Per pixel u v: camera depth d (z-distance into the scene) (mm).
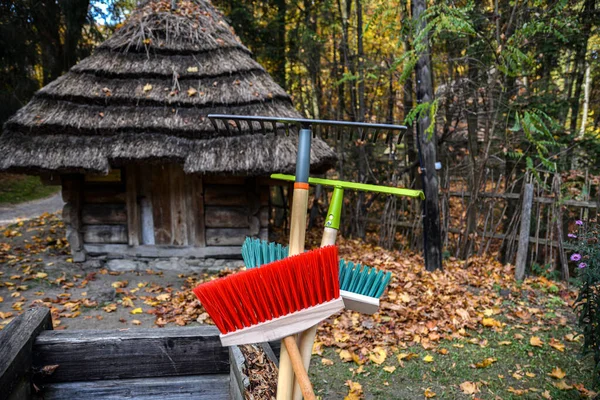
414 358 3227
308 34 8188
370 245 6684
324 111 8586
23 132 4738
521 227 4965
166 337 1606
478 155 6375
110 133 4754
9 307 4141
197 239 5453
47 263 5363
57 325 3785
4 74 9766
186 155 4723
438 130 7027
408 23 5066
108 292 4531
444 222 6047
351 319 3828
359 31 7641
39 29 10016
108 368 1584
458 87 6098
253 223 5461
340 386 2867
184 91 5027
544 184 5039
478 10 5816
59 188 13219
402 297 4258
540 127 4910
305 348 1038
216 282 915
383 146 7516
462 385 2855
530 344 3424
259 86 5121
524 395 2770
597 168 5527
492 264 5484
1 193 11289
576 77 6262
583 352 2689
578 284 2871
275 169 4602
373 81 7484
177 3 5824
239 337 910
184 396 1595
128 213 5359
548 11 4648
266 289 919
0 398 1301
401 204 6883
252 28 9039
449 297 4324
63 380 1562
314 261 929
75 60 10344
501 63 4750
